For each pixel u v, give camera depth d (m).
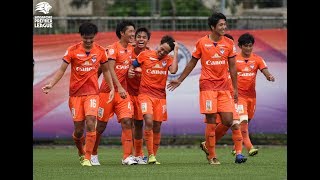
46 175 41.38
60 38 68.06
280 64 67.69
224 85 47.66
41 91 68.06
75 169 45.22
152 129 49.47
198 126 68.31
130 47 49.62
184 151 64.88
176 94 68.12
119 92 47.53
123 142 48.97
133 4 86.12
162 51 48.88
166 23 70.25
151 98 49.34
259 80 67.75
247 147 54.47
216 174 41.38
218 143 70.44
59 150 66.88
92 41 46.53
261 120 68.12
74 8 79.88
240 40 55.62
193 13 83.81
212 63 47.41
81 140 48.97
